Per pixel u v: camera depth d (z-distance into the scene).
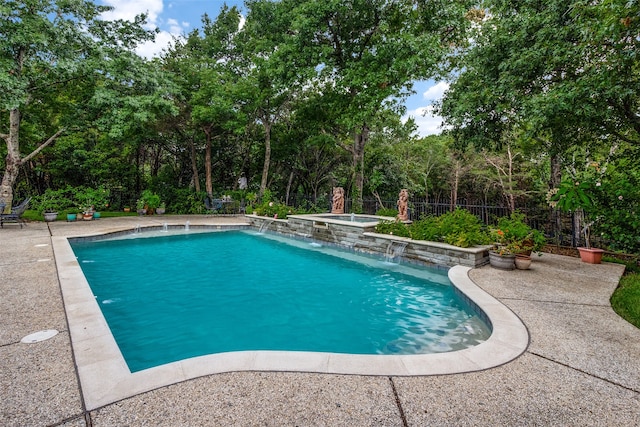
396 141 22.95
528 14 7.32
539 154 13.81
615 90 5.70
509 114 9.45
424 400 2.22
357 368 2.62
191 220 14.77
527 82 7.64
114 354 2.76
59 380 2.38
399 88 14.05
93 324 3.37
